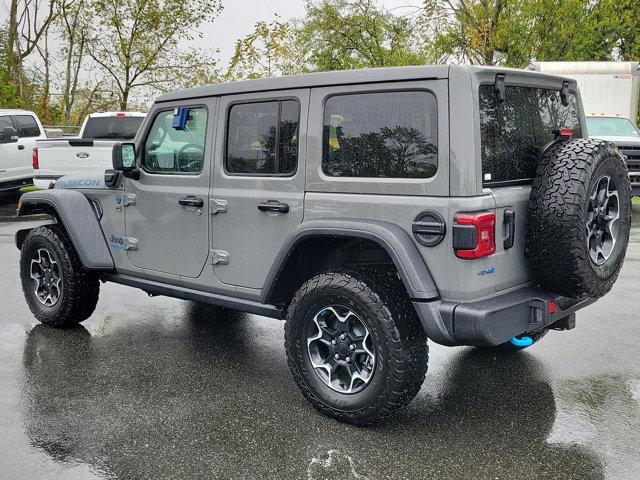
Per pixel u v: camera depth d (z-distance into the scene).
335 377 3.86
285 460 3.38
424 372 3.58
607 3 25.00
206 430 3.72
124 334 5.53
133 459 3.39
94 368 4.71
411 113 3.51
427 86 3.43
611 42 25.80
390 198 3.56
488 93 3.49
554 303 3.61
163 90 23.47
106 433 3.68
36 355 4.99
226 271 4.42
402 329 3.50
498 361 4.88
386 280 3.62
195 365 4.79
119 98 23.92
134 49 22.92
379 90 3.62
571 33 24.72
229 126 4.36
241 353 5.05
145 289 5.09
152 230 4.88
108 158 11.69
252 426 3.78
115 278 5.29
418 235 3.46
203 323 5.86
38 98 27.84
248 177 4.22
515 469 3.29
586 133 4.55
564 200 3.38
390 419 3.88
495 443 3.57
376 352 3.56
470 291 3.35
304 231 3.76
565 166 3.44
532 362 4.84
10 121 14.93
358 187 3.69
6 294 6.88
